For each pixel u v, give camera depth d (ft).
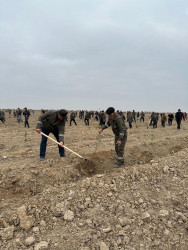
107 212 11.52
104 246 9.15
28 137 36.09
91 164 17.92
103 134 39.65
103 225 10.55
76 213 11.48
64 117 17.10
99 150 22.02
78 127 60.85
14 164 17.65
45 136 17.85
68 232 10.11
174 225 10.59
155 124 60.34
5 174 15.40
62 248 9.10
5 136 37.50
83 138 35.09
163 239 9.72
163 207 12.01
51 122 17.61
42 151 18.67
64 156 19.92
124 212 11.53
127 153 20.97
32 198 12.55
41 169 16.24
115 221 10.83
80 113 102.12
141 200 12.55
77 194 12.89
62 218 11.12
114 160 19.22
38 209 11.57
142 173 15.87
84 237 9.73
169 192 13.56
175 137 28.19
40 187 14.47
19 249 9.07
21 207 11.48
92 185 13.88
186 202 12.42
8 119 93.20
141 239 9.71
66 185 14.05
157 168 16.74
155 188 14.06
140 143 24.43
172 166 17.31
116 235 9.91
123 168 17.28
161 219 10.98
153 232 10.14
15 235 9.96
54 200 12.32
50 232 10.14
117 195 13.08
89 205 12.05
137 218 11.06
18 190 14.03
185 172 16.38
